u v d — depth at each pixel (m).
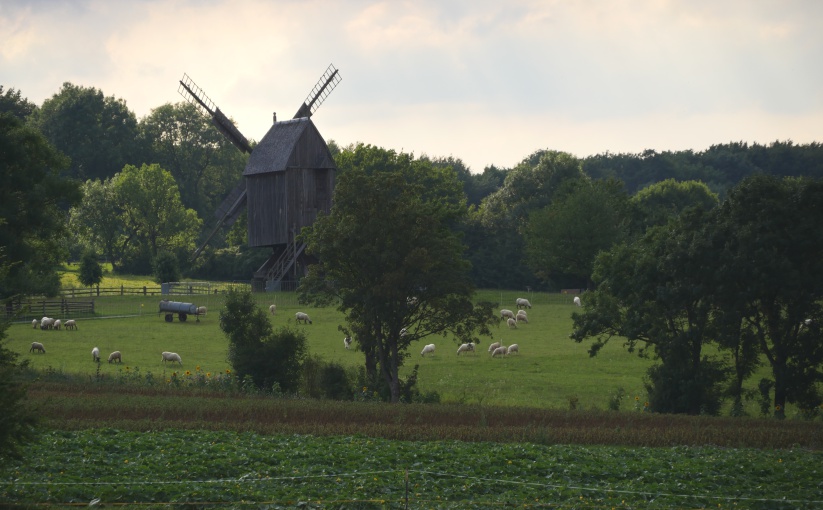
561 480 42.62
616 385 91.38
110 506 36.12
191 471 42.34
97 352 99.62
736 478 43.22
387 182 85.31
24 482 38.38
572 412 67.62
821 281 76.38
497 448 50.91
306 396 80.50
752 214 78.81
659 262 82.25
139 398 68.06
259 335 83.81
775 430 59.25
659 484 41.47
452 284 82.56
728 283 77.31
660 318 84.69
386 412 65.38
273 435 55.31
